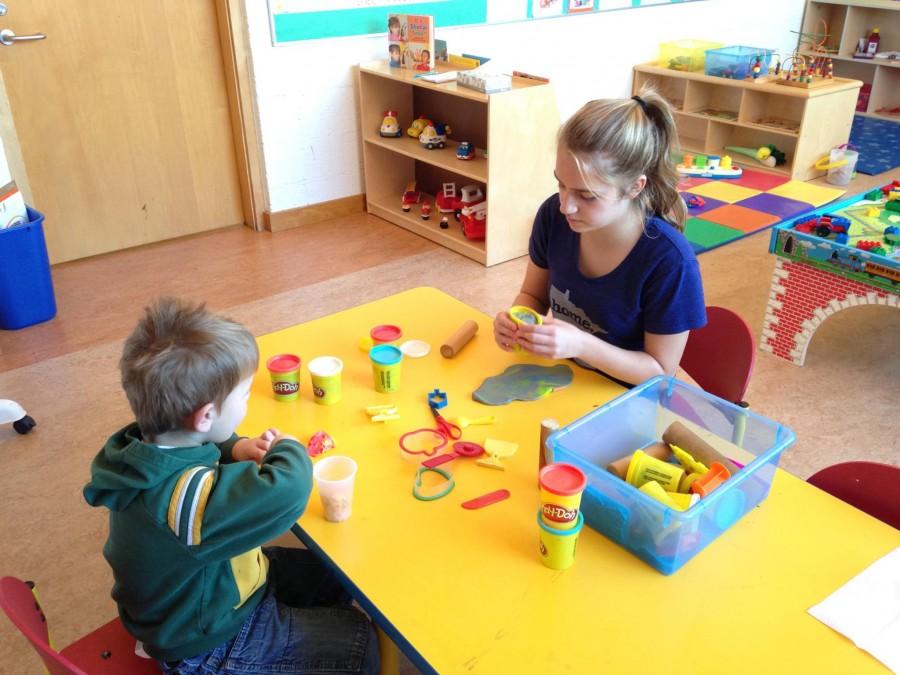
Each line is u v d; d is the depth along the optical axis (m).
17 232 2.89
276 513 1.01
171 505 0.98
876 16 6.07
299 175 4.03
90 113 3.47
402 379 1.47
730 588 1.00
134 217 3.77
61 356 2.87
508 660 0.90
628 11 4.90
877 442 2.38
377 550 1.06
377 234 4.01
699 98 5.18
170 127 3.71
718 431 1.27
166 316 1.06
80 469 2.28
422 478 1.21
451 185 4.00
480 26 4.26
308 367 1.43
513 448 1.26
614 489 1.05
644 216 1.45
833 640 0.93
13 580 1.05
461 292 3.34
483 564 1.04
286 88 3.81
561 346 1.38
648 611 0.97
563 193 1.37
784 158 4.89
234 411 1.08
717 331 1.67
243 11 3.56
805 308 2.75
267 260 3.69
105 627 1.27
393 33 3.84
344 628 1.19
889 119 5.86
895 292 2.47
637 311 1.49
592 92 5.00
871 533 1.10
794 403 2.60
